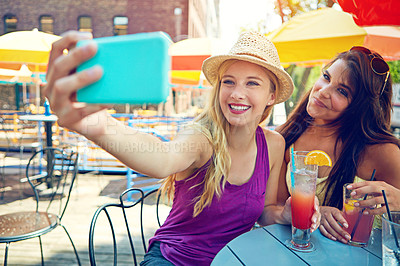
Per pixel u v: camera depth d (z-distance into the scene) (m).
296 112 1.47
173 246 1.05
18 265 2.06
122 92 0.34
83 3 7.53
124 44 0.33
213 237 1.06
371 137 1.26
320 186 1.33
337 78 1.26
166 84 0.33
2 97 9.27
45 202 3.37
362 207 0.87
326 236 0.94
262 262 0.77
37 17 7.46
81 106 0.39
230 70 1.03
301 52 2.46
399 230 0.66
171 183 1.25
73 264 2.09
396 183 1.23
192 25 7.34
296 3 3.55
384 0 1.24
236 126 1.08
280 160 1.28
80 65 0.35
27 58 3.20
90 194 3.68
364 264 0.78
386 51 2.31
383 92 1.32
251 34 1.07
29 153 6.28
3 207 3.18
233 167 1.11
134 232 2.64
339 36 2.31
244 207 1.06
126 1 7.67
